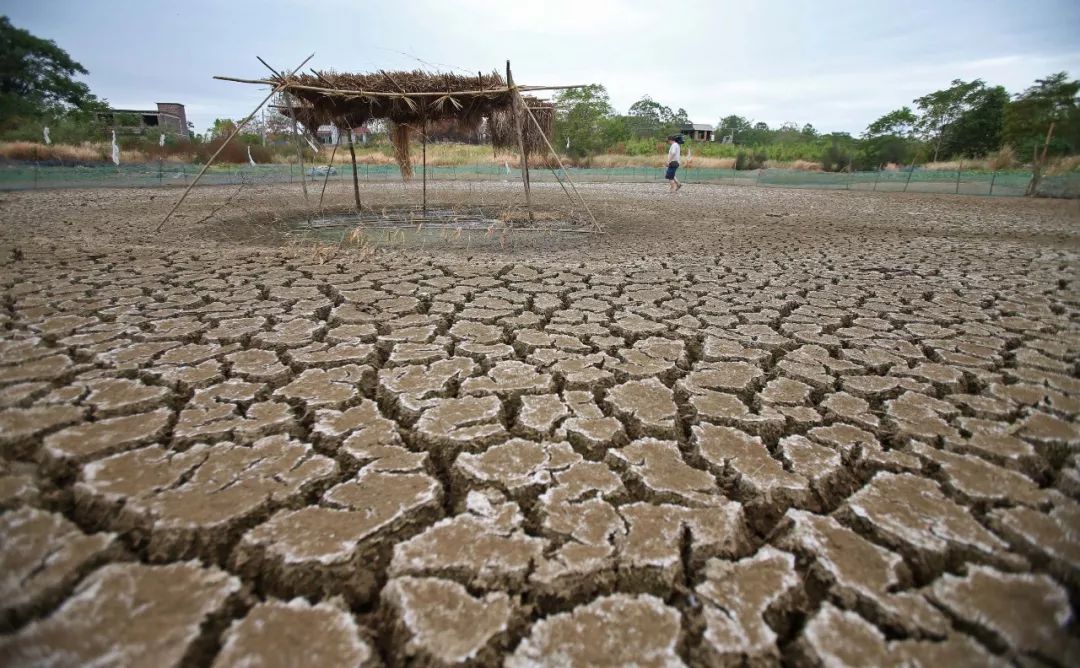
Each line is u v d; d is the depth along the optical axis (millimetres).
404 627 962
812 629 968
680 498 1342
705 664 913
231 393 1849
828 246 5371
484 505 1301
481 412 1774
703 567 1130
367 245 5160
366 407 1799
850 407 1854
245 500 1272
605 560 1123
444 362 2207
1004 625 978
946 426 1713
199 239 5398
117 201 8898
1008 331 2656
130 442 1502
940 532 1230
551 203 10156
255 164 18062
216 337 2395
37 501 1241
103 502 1247
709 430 1691
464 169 18312
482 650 919
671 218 7918
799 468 1482
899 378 2090
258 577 1085
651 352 2355
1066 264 4387
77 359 2084
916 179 13453
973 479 1431
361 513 1250
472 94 6273
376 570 1120
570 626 965
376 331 2564
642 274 3936
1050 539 1205
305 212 8273
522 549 1149
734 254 4887
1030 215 8211
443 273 3889
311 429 1657
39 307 2754
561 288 3482
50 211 7152
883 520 1270
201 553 1137
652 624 973
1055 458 1587
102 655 863
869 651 924
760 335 2592
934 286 3605
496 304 3064
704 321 2812
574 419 1739
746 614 1005
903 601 1033
